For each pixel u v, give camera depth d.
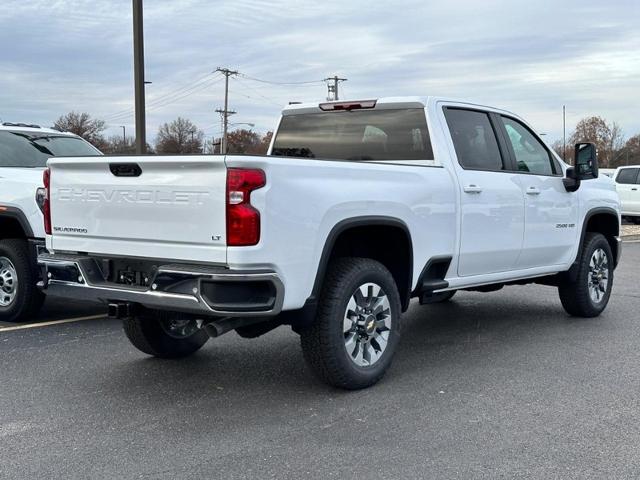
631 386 5.08
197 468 3.66
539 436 4.10
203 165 4.12
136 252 4.50
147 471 3.63
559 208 6.82
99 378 5.26
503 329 7.00
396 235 5.15
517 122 6.70
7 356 5.86
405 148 5.86
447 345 6.33
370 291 4.90
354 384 4.85
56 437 4.09
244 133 61.03
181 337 5.73
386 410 4.54
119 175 4.54
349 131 6.23
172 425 4.29
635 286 9.81
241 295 4.09
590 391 4.96
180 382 5.17
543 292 9.40
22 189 6.91
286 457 3.79
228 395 4.86
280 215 4.18
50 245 5.06
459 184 5.63
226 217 4.05
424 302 5.64
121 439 4.06
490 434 4.13
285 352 6.05
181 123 73.38
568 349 6.16
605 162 88.56
